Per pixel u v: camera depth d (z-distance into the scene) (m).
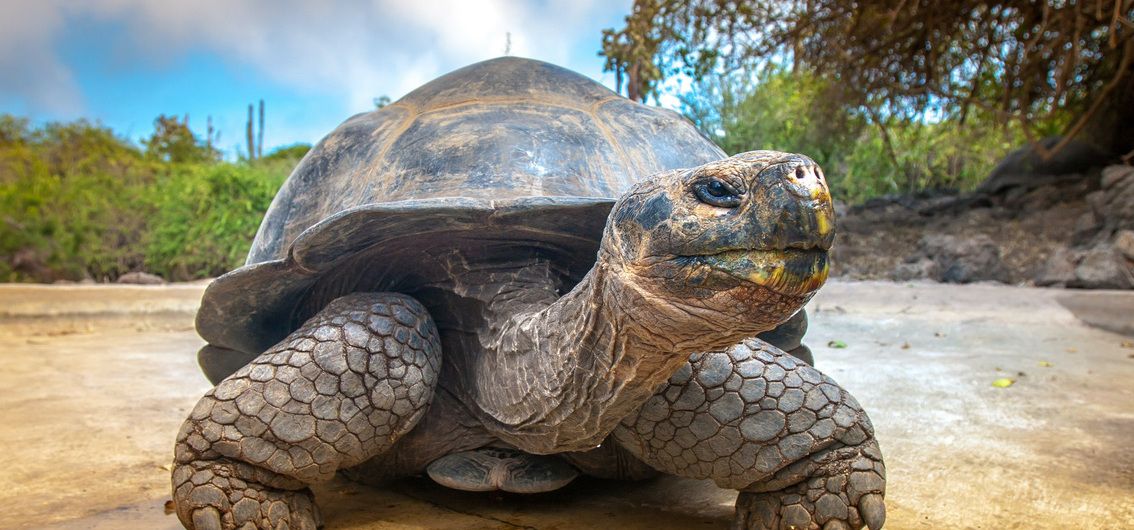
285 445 2.05
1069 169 11.80
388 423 2.12
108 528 2.26
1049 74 11.37
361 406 2.08
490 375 2.16
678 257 1.48
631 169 2.49
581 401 1.85
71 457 3.03
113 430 3.46
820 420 2.02
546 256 2.32
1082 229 9.84
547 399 1.92
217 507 2.05
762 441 2.03
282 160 18.78
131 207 15.39
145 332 7.56
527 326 1.99
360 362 2.08
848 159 14.47
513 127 2.49
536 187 2.27
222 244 14.70
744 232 1.41
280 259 2.40
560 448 2.05
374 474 2.49
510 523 2.27
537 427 2.03
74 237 14.90
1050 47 9.46
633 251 1.56
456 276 2.30
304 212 2.60
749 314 1.49
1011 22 10.85
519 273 2.26
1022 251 10.15
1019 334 6.14
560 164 2.37
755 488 2.11
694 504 2.45
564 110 2.65
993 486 2.54
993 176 12.51
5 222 14.84
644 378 1.76
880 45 10.88
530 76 2.84
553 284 2.28
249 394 2.05
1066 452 2.91
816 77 11.66
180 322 8.20
